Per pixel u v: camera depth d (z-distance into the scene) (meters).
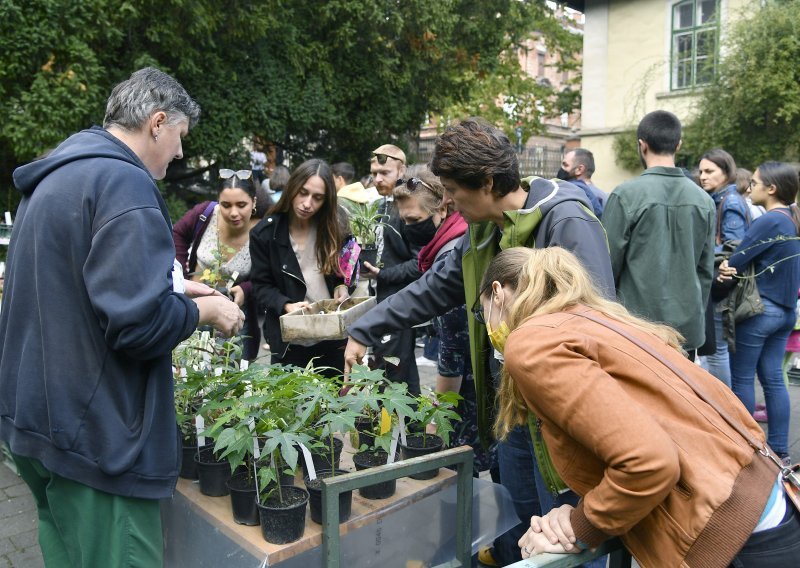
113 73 8.83
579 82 22.19
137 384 1.79
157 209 1.76
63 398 1.70
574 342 1.40
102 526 1.77
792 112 11.85
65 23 8.04
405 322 2.45
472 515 2.22
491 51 14.03
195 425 2.25
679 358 1.53
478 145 1.95
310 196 3.19
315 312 3.09
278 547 1.77
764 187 3.88
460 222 3.22
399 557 2.03
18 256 1.79
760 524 1.39
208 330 2.89
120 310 1.61
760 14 12.30
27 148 7.88
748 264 3.86
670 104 14.50
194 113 2.01
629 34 15.02
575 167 5.48
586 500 1.42
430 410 2.20
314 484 1.94
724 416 1.44
